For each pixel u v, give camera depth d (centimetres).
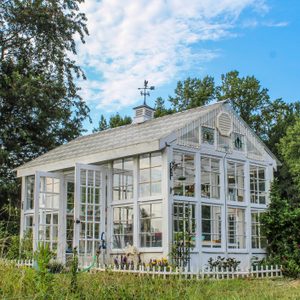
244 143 1731
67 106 3039
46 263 702
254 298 893
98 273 980
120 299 723
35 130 2870
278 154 4709
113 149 1563
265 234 1667
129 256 1494
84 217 1564
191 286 877
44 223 1736
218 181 1609
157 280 865
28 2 2847
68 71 3059
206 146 1577
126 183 1579
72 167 1728
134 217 1509
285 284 1246
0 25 2864
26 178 1934
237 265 1518
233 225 1648
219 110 1656
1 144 2720
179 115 1695
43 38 2948
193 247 1457
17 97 2689
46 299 656
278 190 1778
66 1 3014
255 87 4734
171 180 1439
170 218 1416
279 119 4806
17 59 2920
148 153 1504
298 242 1582
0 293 675
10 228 1898
